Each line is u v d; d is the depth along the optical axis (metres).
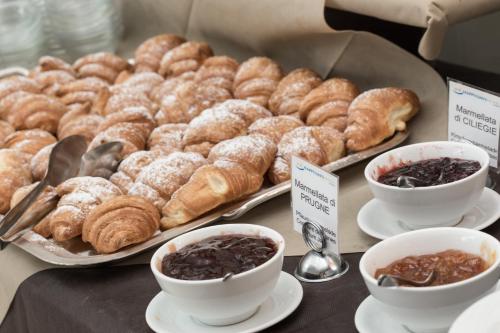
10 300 1.25
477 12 1.34
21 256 1.29
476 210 1.14
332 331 1.03
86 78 1.77
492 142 1.17
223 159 1.32
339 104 1.44
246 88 1.59
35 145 1.54
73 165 1.44
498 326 0.88
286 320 1.06
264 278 1.03
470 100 1.18
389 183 1.13
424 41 1.33
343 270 1.11
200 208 1.26
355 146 1.37
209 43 1.87
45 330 1.21
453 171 1.12
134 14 2.07
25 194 1.36
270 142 1.37
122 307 1.13
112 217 1.23
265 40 1.68
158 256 1.08
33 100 1.63
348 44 1.56
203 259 1.05
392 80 1.53
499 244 0.96
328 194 1.09
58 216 1.28
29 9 1.95
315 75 1.56
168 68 1.76
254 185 1.30
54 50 2.05
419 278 0.97
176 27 1.95
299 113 1.49
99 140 1.47
